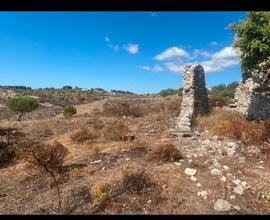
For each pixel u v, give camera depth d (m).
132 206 8.14
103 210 8.09
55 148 11.30
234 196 8.43
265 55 12.28
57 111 42.25
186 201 8.29
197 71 16.44
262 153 11.28
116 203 8.26
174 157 11.12
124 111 29.59
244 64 12.88
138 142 13.77
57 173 10.50
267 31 11.55
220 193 8.61
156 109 29.19
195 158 11.17
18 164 12.51
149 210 7.98
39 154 10.87
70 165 11.42
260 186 8.98
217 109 18.20
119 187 8.97
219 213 7.73
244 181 9.27
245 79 17.98
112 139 15.06
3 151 13.42
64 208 8.30
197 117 15.88
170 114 22.06
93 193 8.62
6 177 11.18
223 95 44.09
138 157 11.70
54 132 19.58
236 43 12.73
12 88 88.56
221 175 9.63
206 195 8.51
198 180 9.44
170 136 14.61
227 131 13.38
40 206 8.59
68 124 21.64
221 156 11.20
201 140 13.27
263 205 8.16
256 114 15.42
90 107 41.94
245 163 10.62
